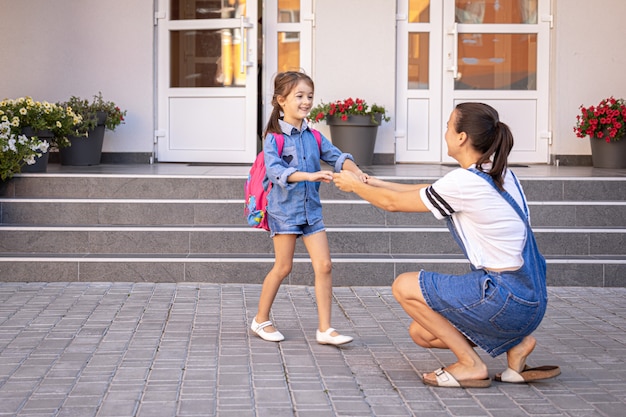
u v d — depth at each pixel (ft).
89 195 21.61
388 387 11.95
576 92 28.25
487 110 11.51
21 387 11.80
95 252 20.03
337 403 11.23
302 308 17.02
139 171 23.47
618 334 15.17
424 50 28.89
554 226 20.84
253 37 28.37
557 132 28.25
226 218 20.84
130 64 28.25
